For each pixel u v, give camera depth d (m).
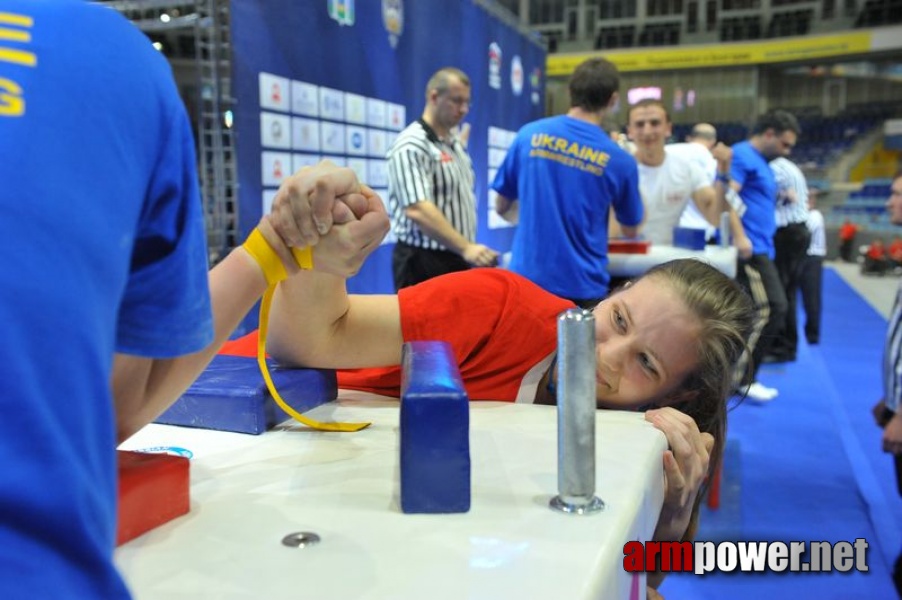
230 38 2.39
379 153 3.46
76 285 0.30
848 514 2.46
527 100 5.93
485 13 4.82
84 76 0.34
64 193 0.31
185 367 0.50
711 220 3.60
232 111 2.42
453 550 0.47
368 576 0.44
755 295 4.52
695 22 17.12
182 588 0.43
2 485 0.26
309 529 0.50
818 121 18.61
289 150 2.75
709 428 0.96
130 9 2.37
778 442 3.22
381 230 0.65
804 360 4.99
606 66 2.73
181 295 0.40
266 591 0.42
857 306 8.32
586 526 0.50
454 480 0.52
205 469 0.63
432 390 0.53
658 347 0.87
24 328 0.28
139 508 0.49
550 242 2.72
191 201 0.40
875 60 16.20
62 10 0.37
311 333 0.85
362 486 0.59
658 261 2.79
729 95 17.12
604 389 0.90
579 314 0.52
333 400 0.91
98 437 0.30
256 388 0.75
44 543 0.26
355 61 3.19
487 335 0.96
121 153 0.34
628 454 0.65
